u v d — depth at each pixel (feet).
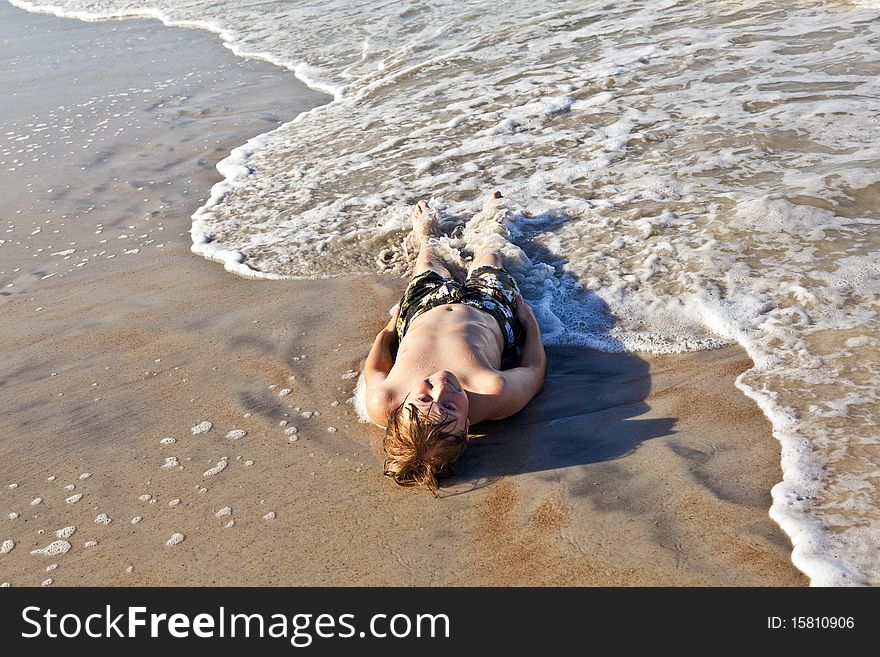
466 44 33.78
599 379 13.84
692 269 16.29
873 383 12.44
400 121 27.09
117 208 24.00
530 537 10.49
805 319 14.29
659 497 10.84
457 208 20.29
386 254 19.02
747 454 11.45
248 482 12.17
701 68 26.13
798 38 27.12
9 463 13.25
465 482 11.75
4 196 25.62
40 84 38.19
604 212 19.02
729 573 9.57
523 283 16.62
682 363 13.89
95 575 10.77
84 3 57.67
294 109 30.76
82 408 14.61
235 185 24.43
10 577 10.85
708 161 20.40
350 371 14.76
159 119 31.50
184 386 14.93
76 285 19.65
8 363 16.52
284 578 10.41
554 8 36.37
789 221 17.17
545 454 12.10
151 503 11.97
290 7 47.06
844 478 10.66
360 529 11.03
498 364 13.98
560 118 24.63
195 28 45.93
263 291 18.22
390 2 43.86
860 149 19.61
